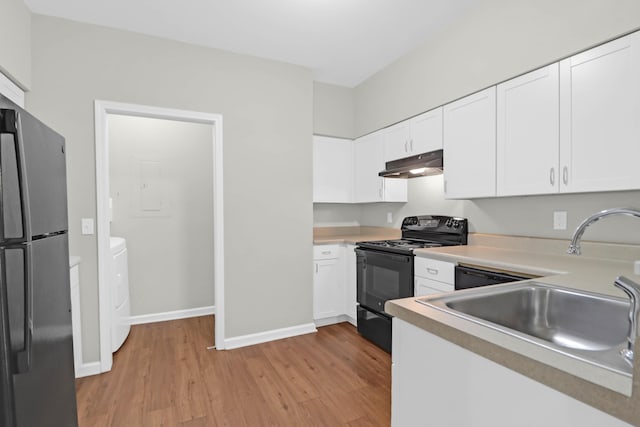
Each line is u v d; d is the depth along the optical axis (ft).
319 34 8.17
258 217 9.23
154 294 11.03
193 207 11.57
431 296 3.43
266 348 8.75
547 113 5.85
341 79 11.05
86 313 7.39
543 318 3.89
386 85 10.05
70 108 7.29
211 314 11.76
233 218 8.92
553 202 6.65
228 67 8.85
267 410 6.01
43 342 3.91
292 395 6.49
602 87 5.10
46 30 7.13
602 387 1.61
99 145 7.47
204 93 8.55
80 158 7.35
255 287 9.20
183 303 11.43
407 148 9.24
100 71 7.52
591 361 1.83
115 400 6.34
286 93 9.62
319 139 11.17
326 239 10.58
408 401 3.03
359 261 9.61
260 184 9.26
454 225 8.66
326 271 10.28
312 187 10.03
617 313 3.29
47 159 4.22
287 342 9.15
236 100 8.94
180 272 11.37
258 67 9.24
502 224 7.68
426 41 8.53
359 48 8.87
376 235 12.02
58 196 4.60
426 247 8.23
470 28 7.29
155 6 6.91
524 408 2.03
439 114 8.16
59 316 4.49
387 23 7.72
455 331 2.46
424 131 8.63
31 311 3.38
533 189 6.07
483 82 7.00
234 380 7.07
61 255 4.66
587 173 5.29
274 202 9.45
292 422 5.68
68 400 4.73
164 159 11.16
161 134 11.12
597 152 5.16
